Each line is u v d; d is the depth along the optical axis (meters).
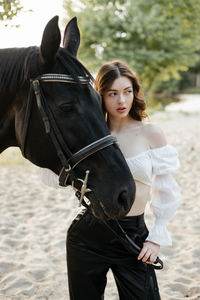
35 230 3.62
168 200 1.46
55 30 1.17
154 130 1.49
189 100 28.33
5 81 1.31
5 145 1.47
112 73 1.44
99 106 1.31
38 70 1.27
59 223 3.85
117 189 1.24
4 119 1.38
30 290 2.48
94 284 1.50
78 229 1.48
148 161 1.46
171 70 15.43
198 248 3.15
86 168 1.28
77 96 1.25
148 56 13.73
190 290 2.51
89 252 1.47
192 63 15.77
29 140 1.32
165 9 8.29
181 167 6.57
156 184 1.49
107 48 13.70
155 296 1.45
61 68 1.26
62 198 4.80
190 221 3.87
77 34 1.46
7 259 2.95
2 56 1.34
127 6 12.84
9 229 3.61
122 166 1.28
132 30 13.02
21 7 1.94
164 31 13.48
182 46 14.20
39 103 1.24
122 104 1.44
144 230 1.51
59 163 1.32
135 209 1.46
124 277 1.47
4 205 4.44
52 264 2.91
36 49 1.34
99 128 1.27
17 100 1.33
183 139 9.68
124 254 1.46
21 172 6.35
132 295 1.47
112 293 2.48
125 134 1.51
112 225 1.41
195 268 2.83
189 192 5.02
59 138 1.25
